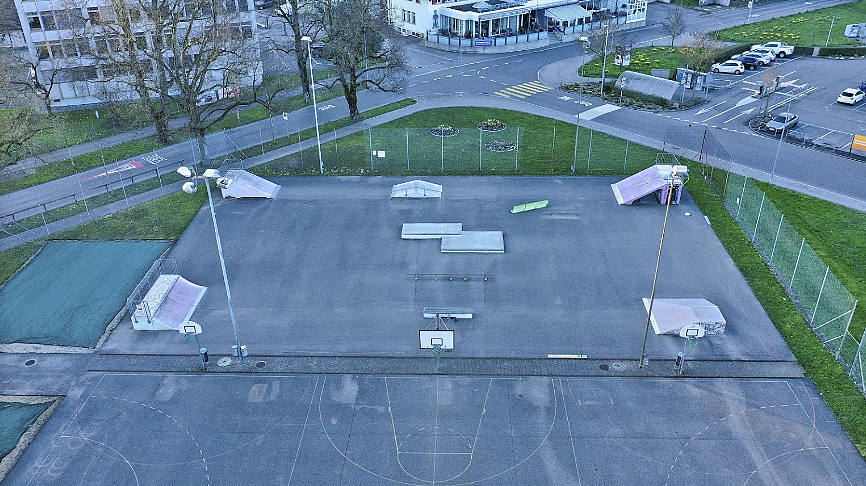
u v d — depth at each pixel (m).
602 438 26.14
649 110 61.00
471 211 43.22
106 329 32.75
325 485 24.31
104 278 36.88
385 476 24.66
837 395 27.81
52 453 25.70
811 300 33.38
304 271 37.19
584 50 73.81
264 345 31.55
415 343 31.56
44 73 64.69
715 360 30.00
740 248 38.50
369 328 32.59
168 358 30.83
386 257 38.41
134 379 29.55
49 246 40.34
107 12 55.19
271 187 46.56
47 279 36.91
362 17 59.88
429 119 59.50
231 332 32.41
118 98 61.50
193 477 24.69
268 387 29.03
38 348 31.47
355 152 52.62
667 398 28.05
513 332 32.09
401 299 34.69
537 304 34.03
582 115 60.00
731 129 56.12
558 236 40.09
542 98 64.69
